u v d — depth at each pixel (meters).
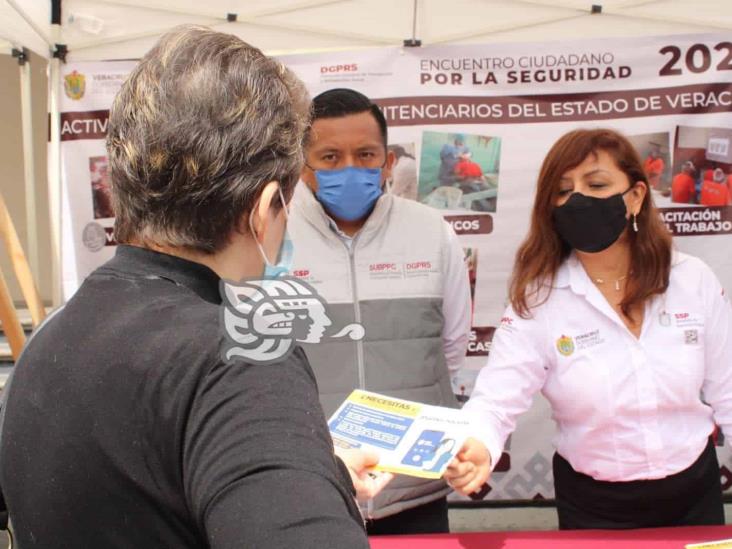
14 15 2.05
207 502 0.46
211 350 0.53
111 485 0.53
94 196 2.48
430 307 1.66
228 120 0.57
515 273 1.53
